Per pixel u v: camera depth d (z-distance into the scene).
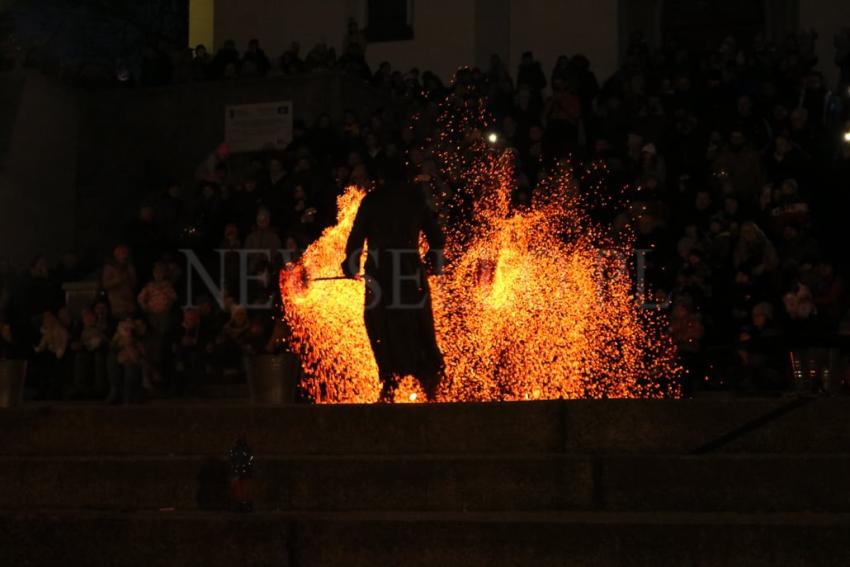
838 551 9.12
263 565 9.81
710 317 19.31
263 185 24.89
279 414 11.35
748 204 22.34
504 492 10.42
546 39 33.03
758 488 10.17
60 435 11.76
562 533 9.44
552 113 24.88
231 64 29.34
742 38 33.38
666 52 26.98
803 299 18.81
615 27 32.59
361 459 10.62
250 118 28.88
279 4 34.66
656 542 9.30
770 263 19.69
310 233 22.88
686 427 10.84
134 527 10.04
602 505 10.32
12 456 11.68
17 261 28.05
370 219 14.20
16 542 10.20
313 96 28.42
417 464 10.54
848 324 19.95
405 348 13.92
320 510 10.59
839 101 24.36
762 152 23.64
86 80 30.41
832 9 31.17
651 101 24.48
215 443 11.46
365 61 32.62
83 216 29.81
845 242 22.19
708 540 9.26
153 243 24.78
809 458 10.15
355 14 34.31
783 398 11.15
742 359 18.52
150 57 30.34
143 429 11.62
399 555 9.62
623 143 24.55
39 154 28.81
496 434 11.03
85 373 22.17
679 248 20.55
